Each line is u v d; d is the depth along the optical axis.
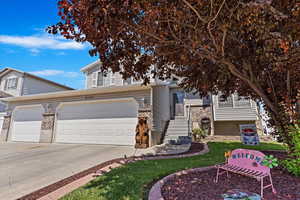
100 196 3.10
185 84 6.71
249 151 3.68
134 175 4.15
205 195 3.03
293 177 3.94
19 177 4.46
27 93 16.38
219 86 6.57
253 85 4.79
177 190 3.27
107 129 10.27
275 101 4.91
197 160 5.58
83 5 2.56
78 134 10.87
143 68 4.77
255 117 11.40
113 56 4.08
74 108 11.45
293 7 2.85
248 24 3.04
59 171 4.94
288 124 4.43
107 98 10.55
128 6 2.78
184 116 13.62
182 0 2.90
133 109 9.91
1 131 13.25
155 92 10.38
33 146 9.77
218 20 3.23
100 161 6.03
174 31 3.69
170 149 8.01
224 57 4.09
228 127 12.88
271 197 2.93
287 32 3.02
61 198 3.09
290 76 4.64
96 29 2.95
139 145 8.70
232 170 3.52
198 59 4.86
